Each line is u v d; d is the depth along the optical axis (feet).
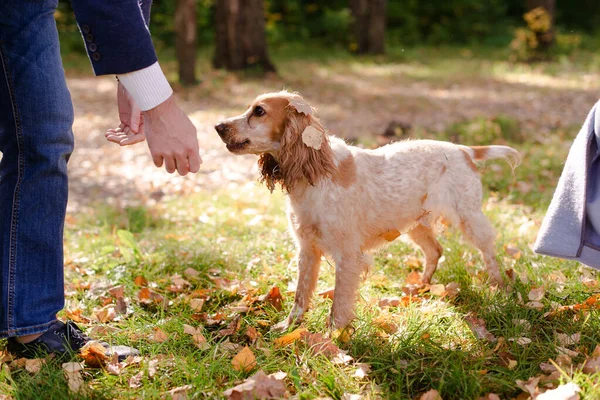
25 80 8.29
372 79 52.21
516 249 14.20
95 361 9.34
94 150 30.07
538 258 13.43
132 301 12.09
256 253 14.69
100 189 24.09
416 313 10.80
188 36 44.68
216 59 51.98
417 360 9.08
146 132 8.45
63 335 9.44
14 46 8.21
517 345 9.64
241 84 46.91
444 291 12.11
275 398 8.16
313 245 11.11
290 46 76.18
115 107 39.55
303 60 65.26
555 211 8.99
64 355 9.27
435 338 10.00
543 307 11.02
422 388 8.70
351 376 8.83
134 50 7.93
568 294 11.55
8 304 8.68
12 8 8.09
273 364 9.19
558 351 9.27
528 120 32.81
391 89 46.85
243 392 8.16
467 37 83.76
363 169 11.17
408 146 11.97
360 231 11.19
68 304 11.91
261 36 50.88
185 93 42.83
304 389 8.53
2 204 8.68
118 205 20.81
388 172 11.49
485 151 12.80
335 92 44.83
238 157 27.78
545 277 12.41
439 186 12.01
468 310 11.31
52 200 8.81
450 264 13.39
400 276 13.47
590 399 7.73
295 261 13.91
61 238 9.08
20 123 8.45
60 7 68.44
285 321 11.10
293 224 11.10
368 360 9.45
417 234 12.89
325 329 10.72
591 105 38.19
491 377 8.61
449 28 84.69
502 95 43.37
